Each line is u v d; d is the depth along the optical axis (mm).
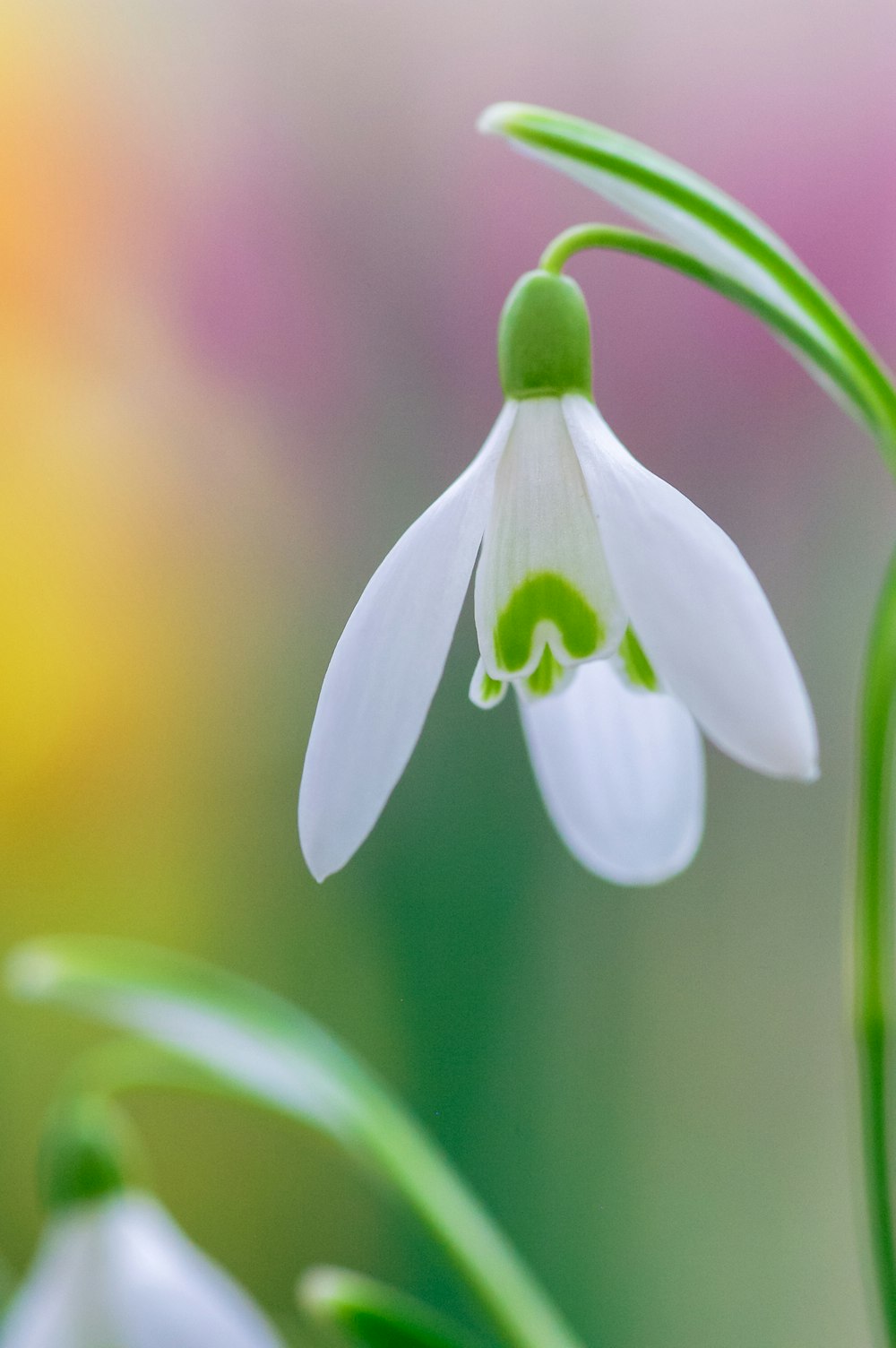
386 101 460
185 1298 270
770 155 425
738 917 448
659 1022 442
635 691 240
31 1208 444
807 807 451
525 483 237
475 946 435
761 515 440
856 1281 433
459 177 458
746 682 229
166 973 277
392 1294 266
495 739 435
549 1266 424
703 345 429
